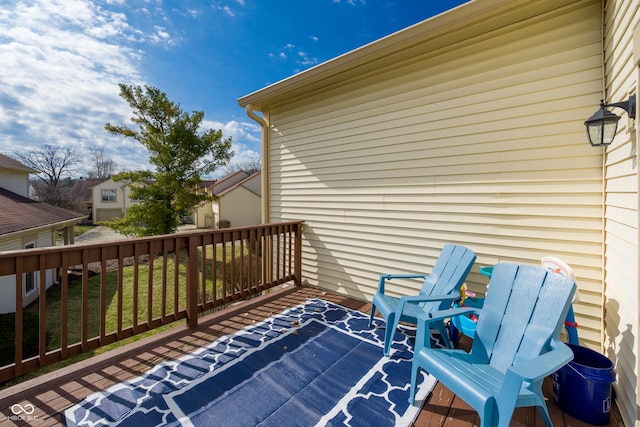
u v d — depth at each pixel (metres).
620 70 1.87
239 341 2.70
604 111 1.79
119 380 2.11
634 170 1.63
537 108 2.57
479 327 2.04
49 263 2.10
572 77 2.42
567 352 1.49
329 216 4.19
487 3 2.42
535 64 2.57
